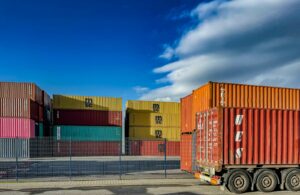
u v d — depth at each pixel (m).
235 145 13.11
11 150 32.19
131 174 19.14
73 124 44.31
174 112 48.94
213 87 15.98
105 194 12.51
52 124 45.50
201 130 14.82
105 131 45.12
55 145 33.28
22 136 34.81
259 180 13.30
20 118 35.12
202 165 14.51
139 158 35.41
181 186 14.64
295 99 17.80
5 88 37.59
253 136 13.36
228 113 13.12
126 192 12.96
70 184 15.10
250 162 13.21
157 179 16.80
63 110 44.22
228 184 13.01
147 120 48.00
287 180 13.63
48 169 22.36
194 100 17.67
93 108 45.25
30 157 30.19
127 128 49.25
